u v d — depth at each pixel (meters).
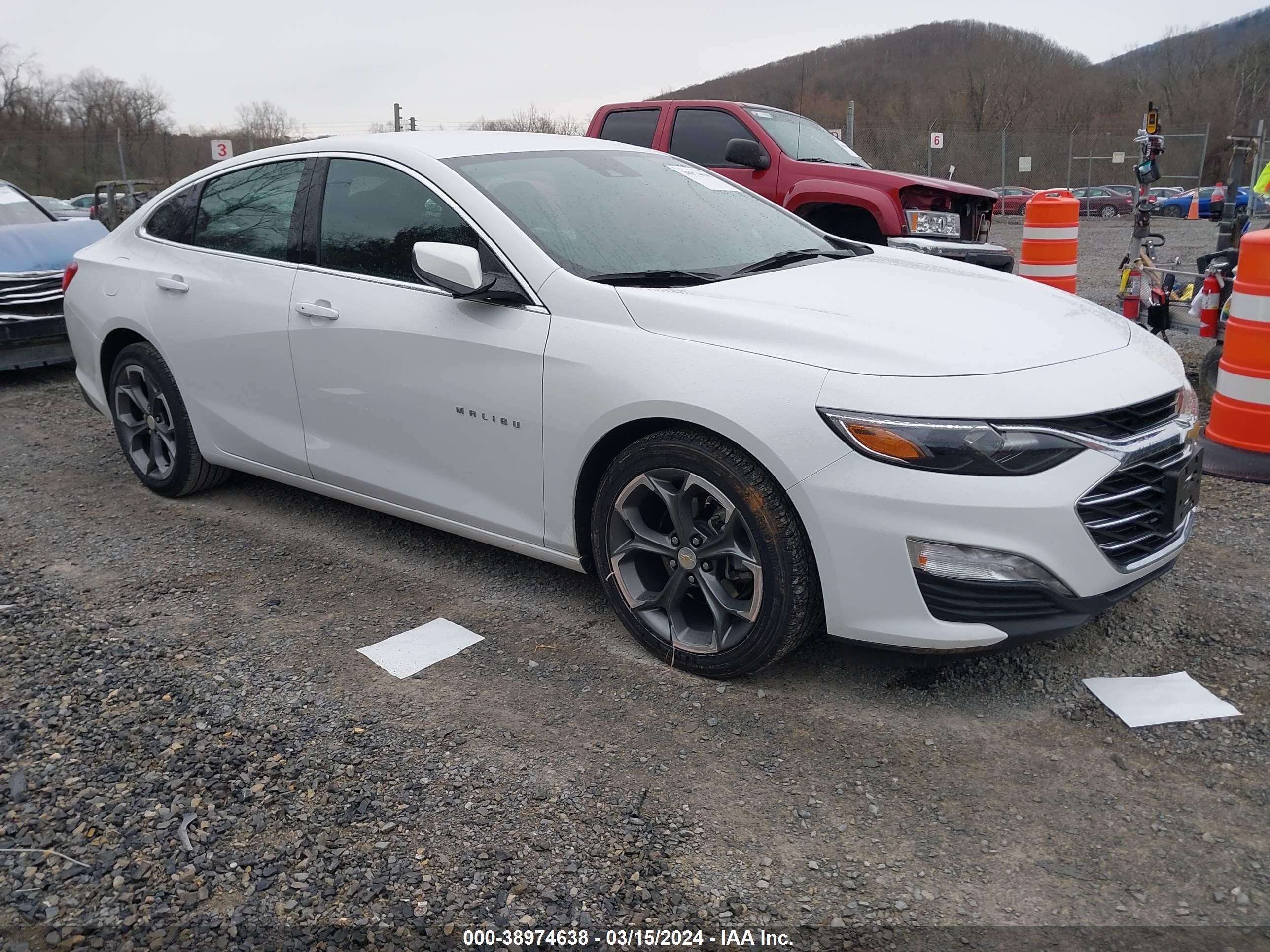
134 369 4.71
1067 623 2.75
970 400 2.64
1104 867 2.28
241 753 2.73
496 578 3.91
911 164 28.88
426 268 3.27
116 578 3.94
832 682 3.11
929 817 2.46
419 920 2.13
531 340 3.25
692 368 2.91
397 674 3.17
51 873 2.28
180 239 4.53
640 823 2.45
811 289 3.24
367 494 3.93
